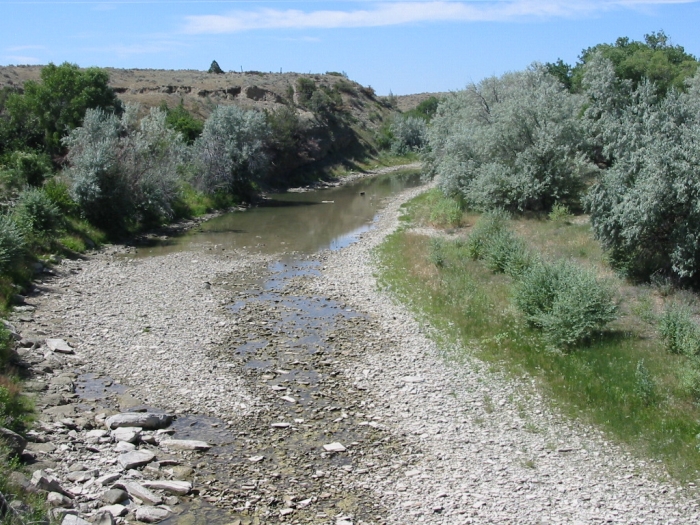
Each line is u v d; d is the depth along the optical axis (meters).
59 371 16.19
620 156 28.12
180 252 31.77
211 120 50.12
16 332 18.05
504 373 16.94
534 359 17.58
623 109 32.78
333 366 17.48
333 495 11.41
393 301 23.53
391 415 14.66
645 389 15.09
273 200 53.06
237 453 12.84
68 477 11.23
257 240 35.62
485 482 11.91
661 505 11.30
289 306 23.03
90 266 27.72
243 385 16.06
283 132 63.66
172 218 40.47
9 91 51.38
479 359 17.92
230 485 11.64
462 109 47.12
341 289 25.30
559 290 19.81
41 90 42.88
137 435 13.11
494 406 15.12
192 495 11.25
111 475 11.44
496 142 37.28
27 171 33.84
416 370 17.22
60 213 30.83
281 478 11.95
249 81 85.06
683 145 22.55
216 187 47.47
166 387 15.74
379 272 27.77
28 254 25.94
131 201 35.22
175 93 71.69
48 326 19.44
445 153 45.81
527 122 36.47
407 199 52.91
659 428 13.85
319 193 58.59
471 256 28.64
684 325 18.14
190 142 53.69
